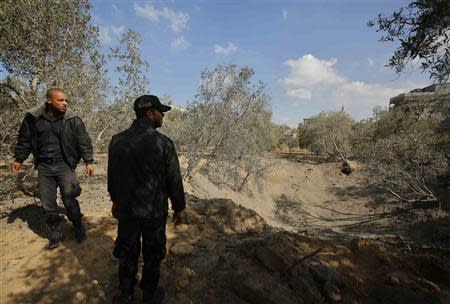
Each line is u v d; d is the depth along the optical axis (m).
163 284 3.11
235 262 3.37
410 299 3.00
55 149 3.52
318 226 19.77
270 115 21.27
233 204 5.52
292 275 3.12
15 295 2.87
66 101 3.49
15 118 6.42
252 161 20.33
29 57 6.51
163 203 2.64
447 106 5.93
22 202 5.48
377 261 3.69
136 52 9.05
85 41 7.38
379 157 18.58
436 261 3.58
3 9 6.24
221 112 16.17
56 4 6.88
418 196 17.91
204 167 18.33
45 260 3.35
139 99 2.71
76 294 2.90
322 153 32.50
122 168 2.54
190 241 3.99
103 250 3.53
